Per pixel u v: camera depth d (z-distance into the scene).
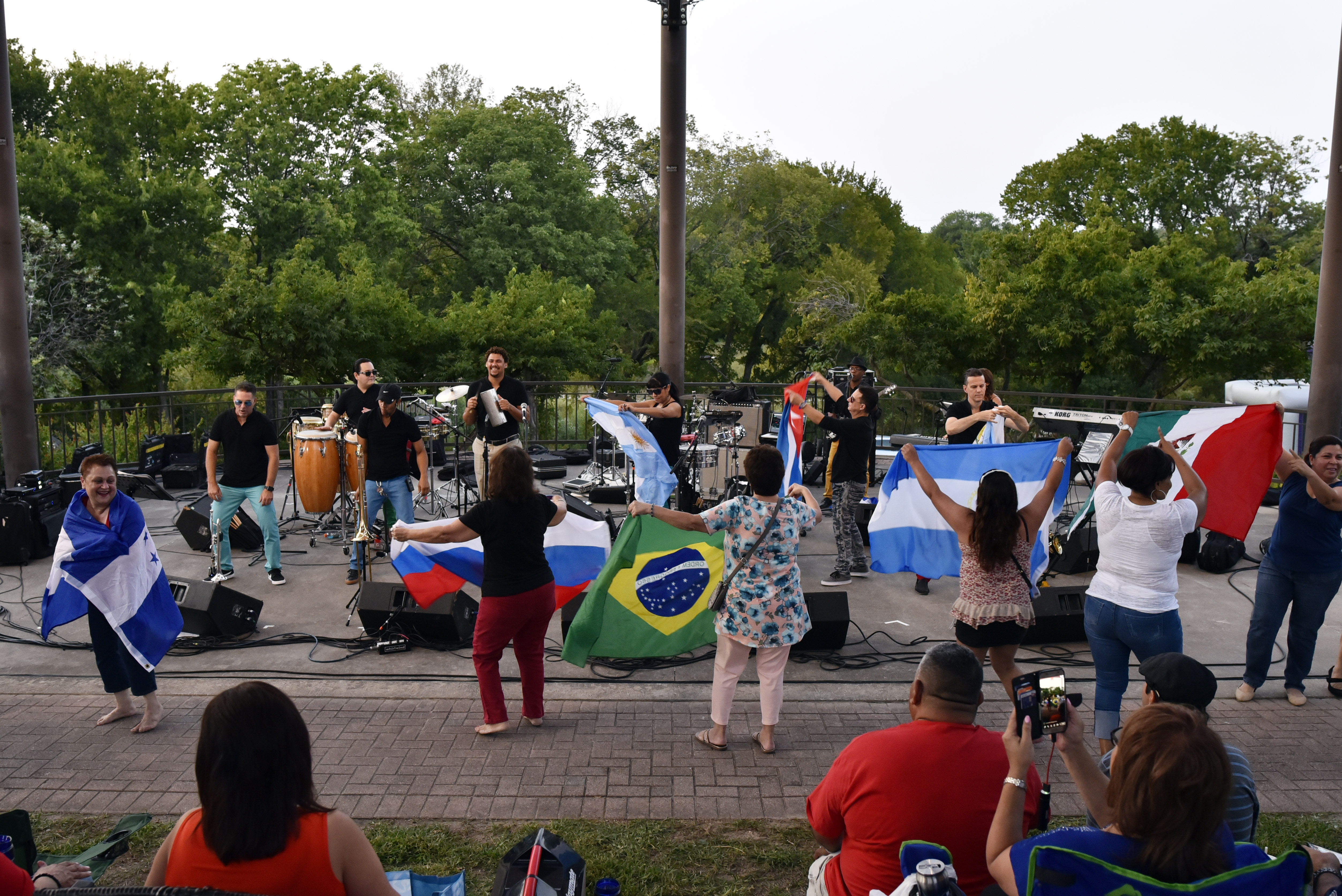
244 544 8.93
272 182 30.31
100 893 2.11
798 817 4.28
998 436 7.75
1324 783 4.61
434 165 35.12
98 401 12.14
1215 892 2.03
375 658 6.23
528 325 27.19
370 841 4.03
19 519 8.53
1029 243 27.19
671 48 10.59
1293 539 5.35
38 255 24.98
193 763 4.78
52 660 6.22
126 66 32.81
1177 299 25.09
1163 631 4.45
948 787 2.66
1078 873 2.04
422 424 11.63
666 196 10.94
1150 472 4.42
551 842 3.26
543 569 5.01
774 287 45.94
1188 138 36.59
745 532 4.81
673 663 6.19
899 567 6.48
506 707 5.48
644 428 7.44
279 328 24.17
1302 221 37.97
